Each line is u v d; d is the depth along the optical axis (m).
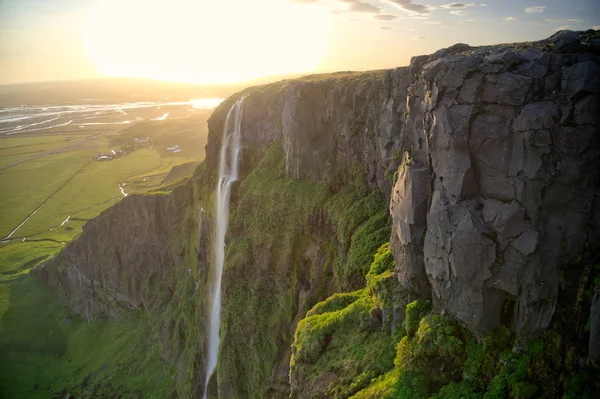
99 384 63.41
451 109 16.64
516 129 15.41
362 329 23.33
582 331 14.37
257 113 55.69
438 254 17.58
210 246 59.06
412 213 19.72
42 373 68.88
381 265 26.05
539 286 15.17
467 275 16.41
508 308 16.28
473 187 16.58
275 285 42.72
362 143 38.84
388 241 30.19
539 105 15.08
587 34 16.50
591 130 14.55
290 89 45.00
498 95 15.72
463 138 16.41
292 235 42.09
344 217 36.72
